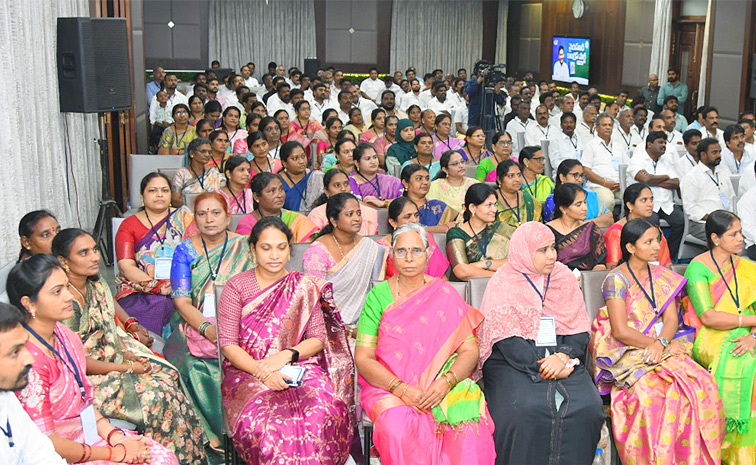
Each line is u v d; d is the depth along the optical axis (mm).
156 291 4605
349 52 19203
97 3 7578
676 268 4199
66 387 2973
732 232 3930
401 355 3479
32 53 5301
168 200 4777
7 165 4570
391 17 19250
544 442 3512
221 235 4242
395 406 3334
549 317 3730
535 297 3734
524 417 3494
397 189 6332
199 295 4117
